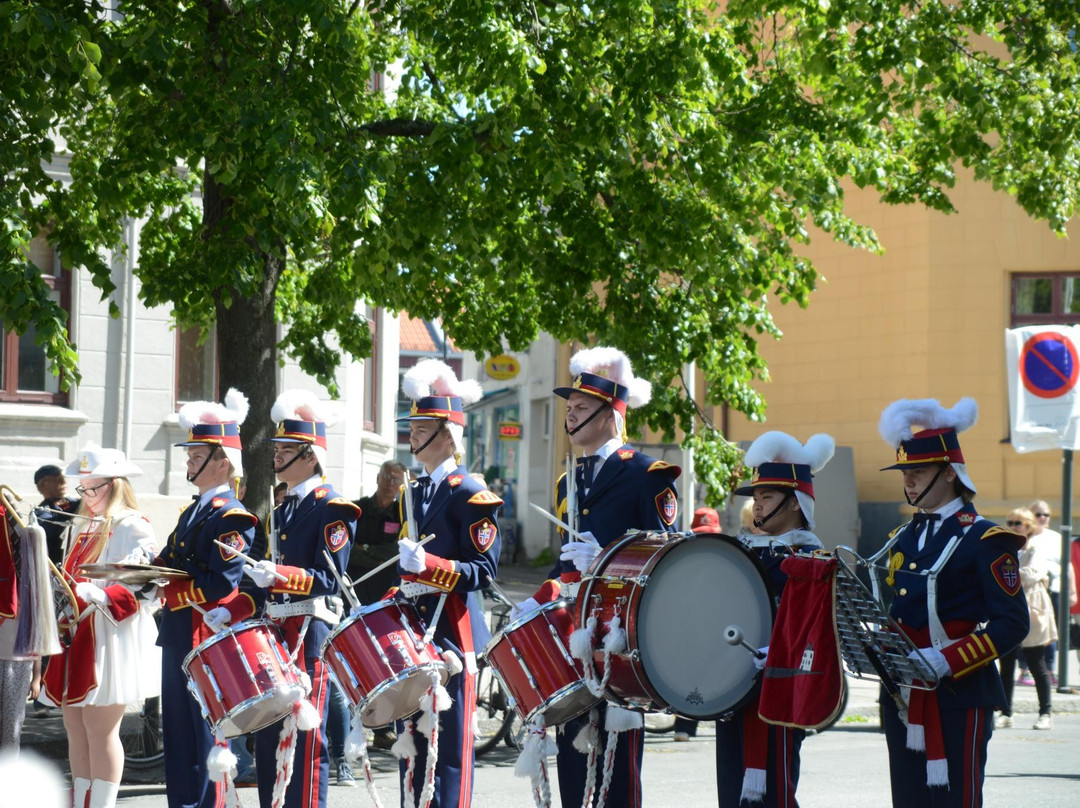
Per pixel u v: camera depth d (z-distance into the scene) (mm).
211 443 22922
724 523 66438
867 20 36781
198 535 22266
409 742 20281
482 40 31344
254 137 29766
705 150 36438
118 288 50188
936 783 15938
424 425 21328
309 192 29172
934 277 72188
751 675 16906
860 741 38156
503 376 72500
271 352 34438
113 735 23703
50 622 23188
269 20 31719
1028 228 71250
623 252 37875
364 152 31156
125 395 50031
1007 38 39688
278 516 22688
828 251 76125
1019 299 72000
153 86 30641
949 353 71875
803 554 17047
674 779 30672
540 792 18281
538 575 88562
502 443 105625
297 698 20203
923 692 16172
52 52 28625
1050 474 69938
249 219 31906
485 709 36188
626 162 35969
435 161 33188
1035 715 43781
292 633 22172
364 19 38906
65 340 28797
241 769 27828
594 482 19703
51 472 34875
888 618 15508
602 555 17250
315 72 31312
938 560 16500
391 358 63812
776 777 17328
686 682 16578
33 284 28469
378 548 32938
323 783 21984
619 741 19422
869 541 73375
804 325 76938
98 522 24594
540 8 34344
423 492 21266
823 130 40094
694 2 37562
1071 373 47062
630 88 34031
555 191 33000
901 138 43219
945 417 16953
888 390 73500
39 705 36656
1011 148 42312
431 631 19938
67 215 32875
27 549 23312
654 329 38469
